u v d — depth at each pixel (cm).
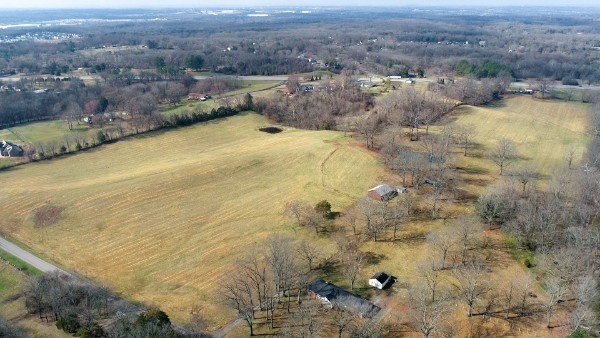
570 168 12744
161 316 7069
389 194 11362
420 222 10319
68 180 13225
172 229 10600
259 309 7788
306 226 10456
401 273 8625
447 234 9300
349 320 7306
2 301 8369
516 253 8894
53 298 7675
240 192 12312
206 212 11319
